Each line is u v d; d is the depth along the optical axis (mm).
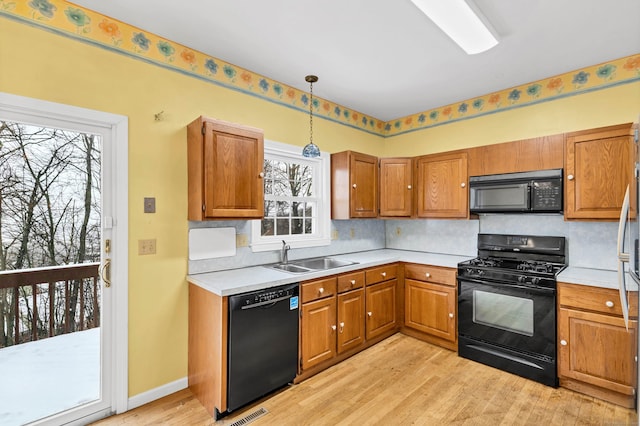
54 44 1802
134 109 2102
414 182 3486
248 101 2717
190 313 2328
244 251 2705
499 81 2926
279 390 2295
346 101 3455
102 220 2008
